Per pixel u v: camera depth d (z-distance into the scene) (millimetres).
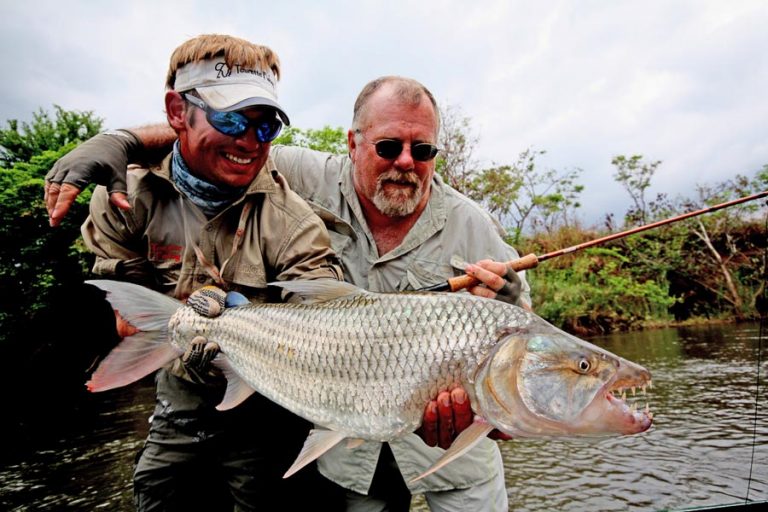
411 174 998
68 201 768
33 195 4801
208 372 891
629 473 1788
